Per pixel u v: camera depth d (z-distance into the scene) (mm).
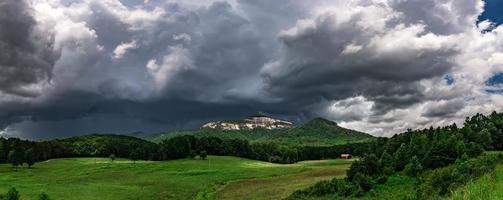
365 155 105500
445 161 101188
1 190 125375
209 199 110438
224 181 149625
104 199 109500
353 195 91750
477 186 29734
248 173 171750
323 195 98000
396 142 142625
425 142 117750
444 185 70062
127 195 116625
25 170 194750
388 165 105562
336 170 170125
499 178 36188
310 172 168250
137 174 170500
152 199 111000
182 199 112688
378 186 94062
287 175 161875
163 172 176250
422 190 77750
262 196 110000
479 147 107812
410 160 103500
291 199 100188
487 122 156875
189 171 178500
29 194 117000
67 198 110438
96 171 183000
